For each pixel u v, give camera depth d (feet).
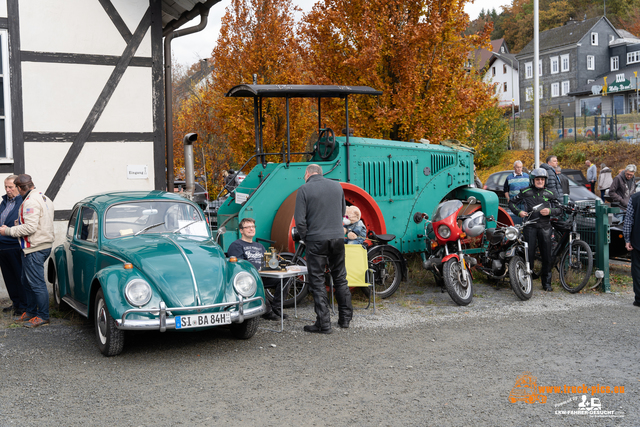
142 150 27.63
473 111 36.86
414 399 12.64
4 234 19.92
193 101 66.18
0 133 25.43
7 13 25.27
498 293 24.94
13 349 17.13
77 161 26.40
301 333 18.69
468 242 25.76
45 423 11.49
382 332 18.65
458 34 36.22
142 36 27.55
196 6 30.53
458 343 17.16
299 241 21.77
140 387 13.61
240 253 20.76
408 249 27.71
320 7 37.55
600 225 25.39
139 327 15.02
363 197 25.30
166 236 18.69
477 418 11.55
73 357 16.25
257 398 12.79
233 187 26.99
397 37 34.55
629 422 11.30
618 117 108.78
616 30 178.19
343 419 11.56
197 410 12.12
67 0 26.18
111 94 27.02
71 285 20.62
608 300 23.50
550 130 103.35
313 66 38.14
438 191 28.78
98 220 18.80
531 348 16.53
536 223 25.31
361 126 36.40
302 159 53.93
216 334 18.69
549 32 186.91
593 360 15.34
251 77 52.42
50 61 25.95
